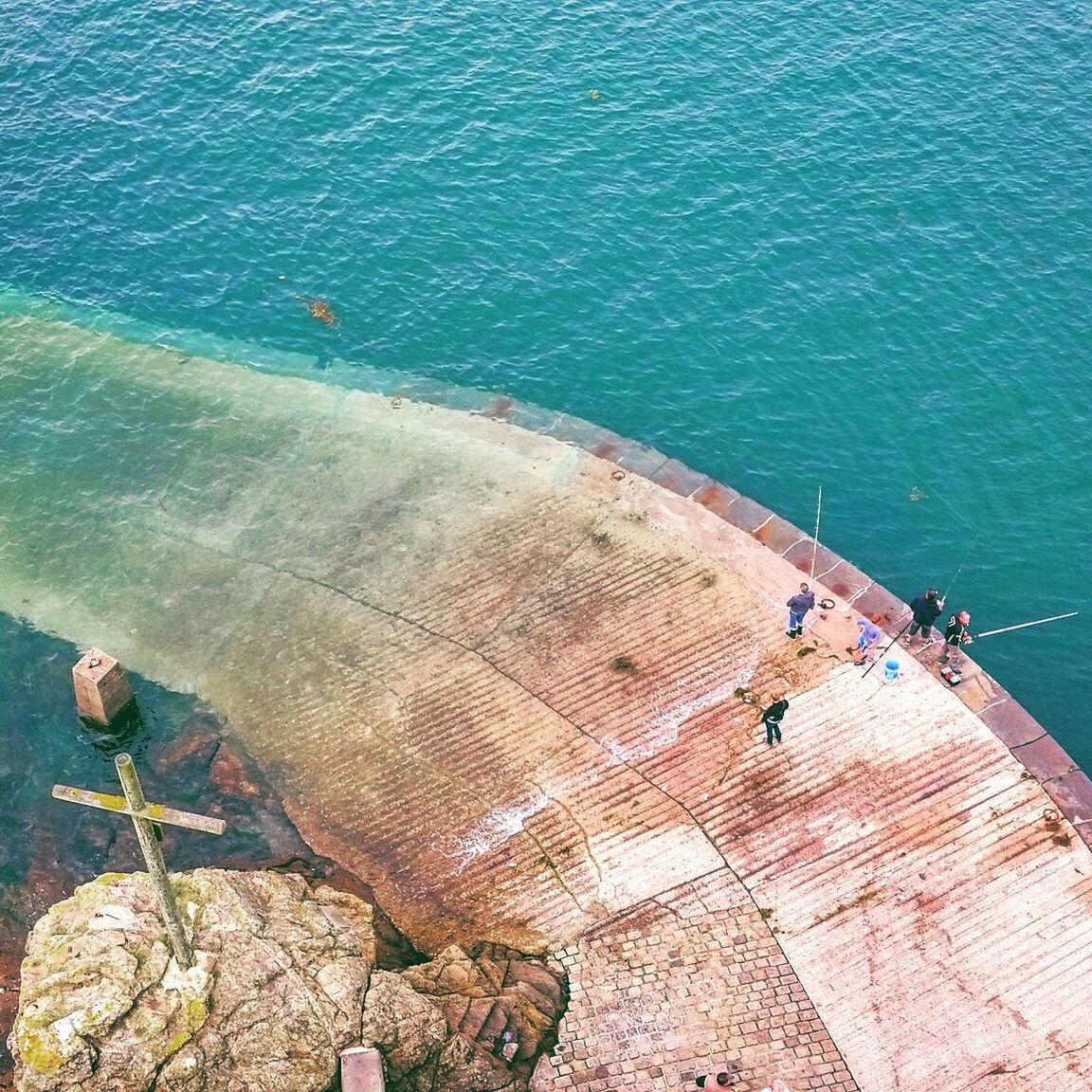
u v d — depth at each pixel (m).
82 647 26.33
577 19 46.84
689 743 23.78
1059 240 38.44
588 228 38.91
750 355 35.25
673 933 20.88
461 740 24.00
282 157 41.00
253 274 37.41
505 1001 19.36
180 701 25.16
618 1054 19.17
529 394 34.00
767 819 22.52
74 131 41.78
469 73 44.19
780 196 39.88
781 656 25.38
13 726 24.75
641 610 26.42
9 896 21.58
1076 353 35.22
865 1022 19.62
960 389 34.31
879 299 36.72
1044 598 29.86
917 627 25.75
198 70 44.00
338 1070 17.62
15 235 38.38
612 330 35.94
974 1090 18.80
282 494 30.00
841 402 34.06
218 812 22.95
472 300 36.72
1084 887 21.38
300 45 45.12
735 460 32.56
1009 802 22.70
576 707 24.52
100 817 22.98
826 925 20.92
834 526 31.08
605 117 42.62
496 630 26.19
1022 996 19.92
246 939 18.75
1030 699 28.03
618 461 30.69
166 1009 17.55
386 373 34.38
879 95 43.66
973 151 41.50
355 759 23.80
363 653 25.86
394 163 40.84
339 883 21.70
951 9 47.81
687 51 45.50
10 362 34.16
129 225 38.84
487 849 22.16
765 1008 19.81
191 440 31.77
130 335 35.34
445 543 28.31
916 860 21.84
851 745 23.70
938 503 31.73
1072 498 31.89
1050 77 44.59
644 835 22.31
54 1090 16.67
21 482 30.39
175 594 27.44
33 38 45.22
